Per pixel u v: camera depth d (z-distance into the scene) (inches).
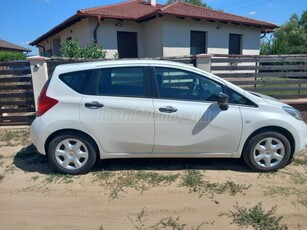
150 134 146.3
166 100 145.8
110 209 120.0
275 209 118.0
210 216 113.8
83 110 144.3
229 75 279.4
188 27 524.4
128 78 147.9
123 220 112.0
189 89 149.4
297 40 1407.5
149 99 145.6
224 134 147.1
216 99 147.6
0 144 209.2
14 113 265.0
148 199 127.6
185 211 117.7
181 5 567.8
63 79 148.3
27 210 120.0
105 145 147.9
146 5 642.8
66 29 632.4
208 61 264.1
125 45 554.6
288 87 289.3
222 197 128.5
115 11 542.6
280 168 156.3
